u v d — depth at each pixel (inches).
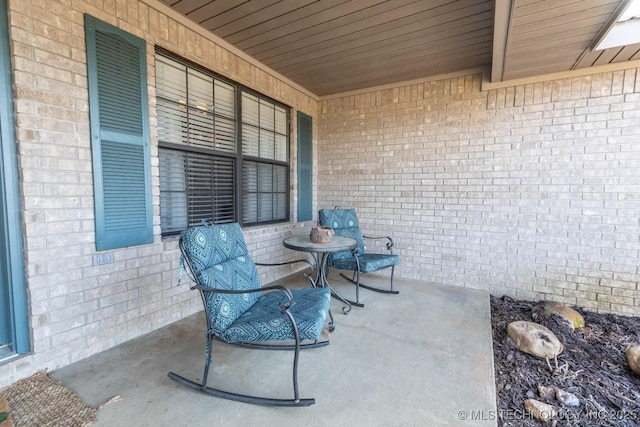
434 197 146.4
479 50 118.2
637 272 111.4
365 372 72.7
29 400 60.7
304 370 73.4
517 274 130.6
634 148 110.0
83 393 63.6
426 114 146.6
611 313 115.6
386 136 157.2
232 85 125.6
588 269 118.6
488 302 120.8
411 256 153.1
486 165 134.6
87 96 76.1
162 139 100.0
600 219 116.1
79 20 74.1
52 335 71.1
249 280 80.8
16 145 65.2
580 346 89.4
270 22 101.4
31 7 66.0
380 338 90.0
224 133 123.4
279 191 159.6
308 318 64.5
